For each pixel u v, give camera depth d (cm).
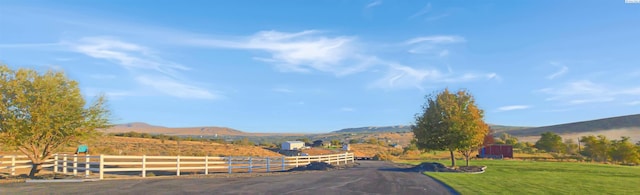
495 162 5250
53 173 2542
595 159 7019
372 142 14775
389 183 2134
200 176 2531
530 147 9481
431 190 1848
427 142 3722
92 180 2089
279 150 9250
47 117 2259
